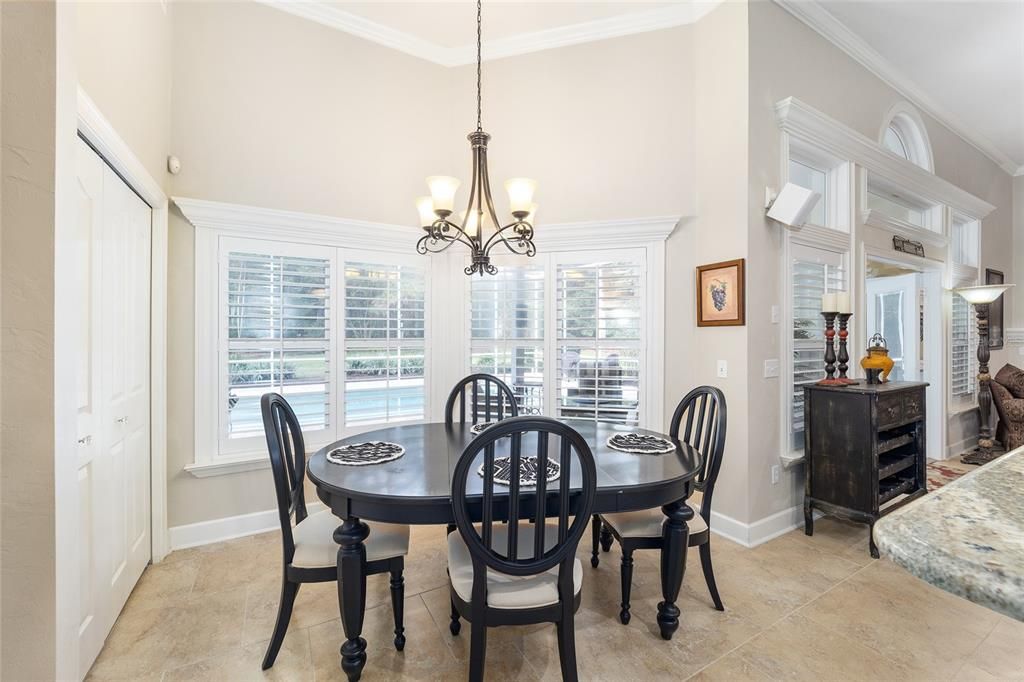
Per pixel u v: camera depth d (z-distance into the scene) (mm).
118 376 1958
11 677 1083
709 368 2893
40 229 1098
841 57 3242
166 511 2520
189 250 2596
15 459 1079
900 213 4277
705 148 2936
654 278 3080
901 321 4461
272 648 1652
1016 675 1621
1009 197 5395
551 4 2977
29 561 1092
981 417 4477
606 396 3182
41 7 1096
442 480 1599
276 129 2848
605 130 3201
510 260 3369
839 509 2650
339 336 3018
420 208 2197
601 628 1874
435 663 1681
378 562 1685
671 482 1619
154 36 2305
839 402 2658
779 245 2859
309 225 2885
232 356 2709
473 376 2648
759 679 1600
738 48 2719
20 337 1082
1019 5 2879
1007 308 5422
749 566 2391
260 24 2805
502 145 3381
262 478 2805
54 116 1109
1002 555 483
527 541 1668
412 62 3320
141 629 1866
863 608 2018
